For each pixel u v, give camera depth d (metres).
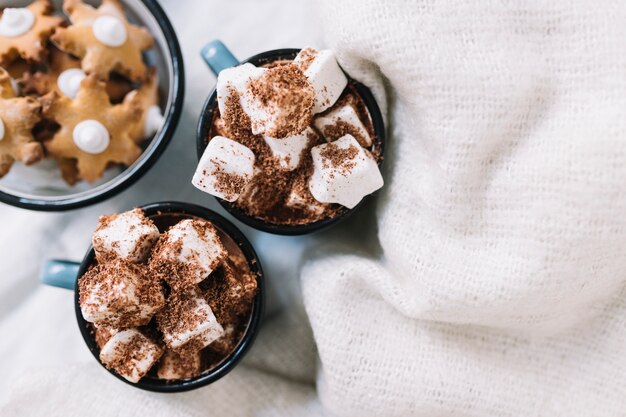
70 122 0.40
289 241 0.45
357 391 0.40
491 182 0.38
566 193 0.36
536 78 0.36
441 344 0.41
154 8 0.40
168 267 0.36
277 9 0.46
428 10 0.36
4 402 0.42
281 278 0.45
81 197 0.40
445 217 0.38
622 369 0.40
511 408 0.41
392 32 0.36
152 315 0.37
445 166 0.37
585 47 0.36
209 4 0.46
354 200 0.38
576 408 0.41
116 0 0.42
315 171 0.37
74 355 0.45
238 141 0.37
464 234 0.39
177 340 0.36
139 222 0.37
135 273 0.36
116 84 0.42
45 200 0.40
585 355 0.41
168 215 0.38
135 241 0.37
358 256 0.41
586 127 0.36
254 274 0.38
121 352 0.37
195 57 0.45
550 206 0.36
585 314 0.41
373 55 0.37
